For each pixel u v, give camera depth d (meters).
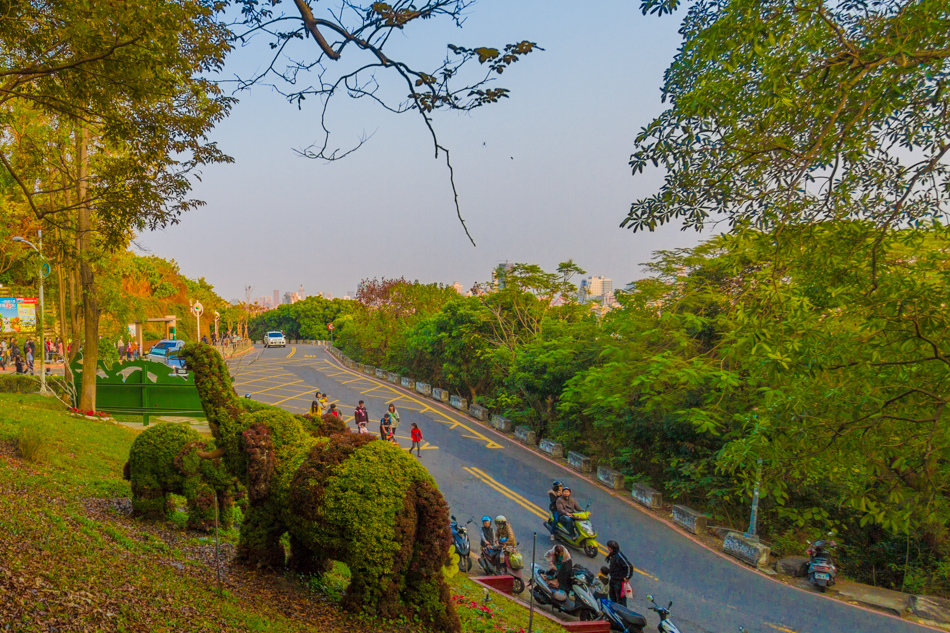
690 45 6.64
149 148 9.42
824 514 11.01
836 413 7.20
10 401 17.14
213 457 7.90
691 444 18.44
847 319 7.53
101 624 4.69
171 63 7.88
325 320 93.50
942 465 7.29
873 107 5.79
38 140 15.60
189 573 6.78
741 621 11.37
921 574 14.52
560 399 23.81
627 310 21.30
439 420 29.52
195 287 65.12
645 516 17.62
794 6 5.79
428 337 36.94
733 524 17.17
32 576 5.14
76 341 22.47
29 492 8.54
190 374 23.16
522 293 34.19
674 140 6.65
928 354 6.50
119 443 15.30
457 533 12.38
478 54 4.76
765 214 6.82
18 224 24.09
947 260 6.87
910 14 5.63
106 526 7.73
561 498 15.02
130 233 11.20
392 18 4.67
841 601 12.43
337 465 6.93
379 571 6.57
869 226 6.74
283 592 6.99
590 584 10.93
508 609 9.55
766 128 6.43
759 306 7.72
